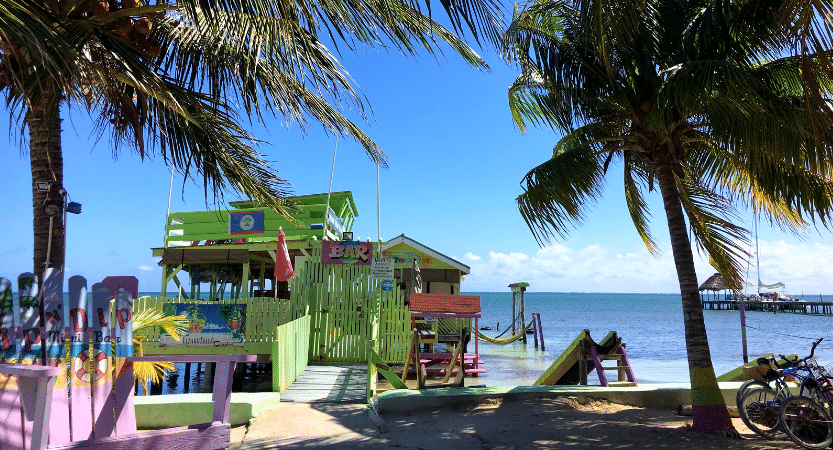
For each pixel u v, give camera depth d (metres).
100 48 5.44
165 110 6.77
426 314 10.09
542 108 9.09
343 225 19.70
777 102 5.65
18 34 3.49
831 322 55.44
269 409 7.64
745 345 23.33
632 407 7.83
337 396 8.52
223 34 5.45
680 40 7.00
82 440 3.93
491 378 15.89
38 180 5.79
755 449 5.65
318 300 12.98
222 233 16.59
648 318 64.31
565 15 7.82
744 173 8.13
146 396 7.38
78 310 4.29
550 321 57.88
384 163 7.59
